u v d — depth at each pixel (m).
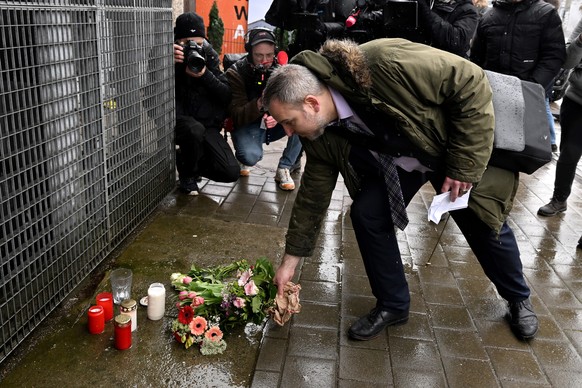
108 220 3.23
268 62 4.28
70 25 2.63
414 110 2.18
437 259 3.64
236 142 4.60
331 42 2.22
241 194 4.53
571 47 4.17
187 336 2.55
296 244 2.62
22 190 2.37
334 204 4.45
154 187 3.98
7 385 2.28
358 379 2.46
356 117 2.29
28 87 2.35
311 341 2.70
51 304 2.72
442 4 3.95
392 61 2.12
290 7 4.75
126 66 3.32
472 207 2.55
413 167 2.50
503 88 2.53
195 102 4.29
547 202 4.84
